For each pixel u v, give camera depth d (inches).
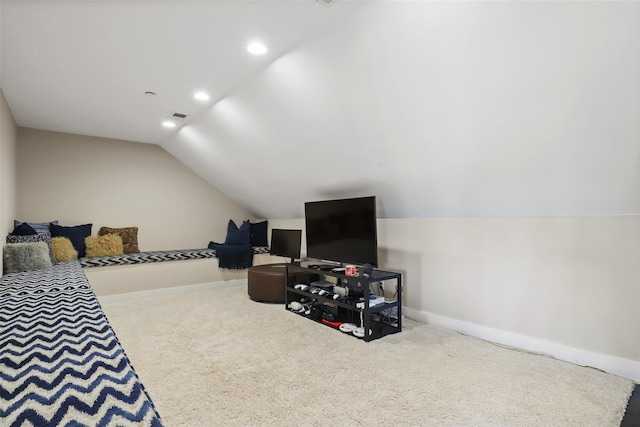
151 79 113.0
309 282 154.6
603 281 84.5
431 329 116.8
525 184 91.7
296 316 133.0
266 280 154.8
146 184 203.3
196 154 190.7
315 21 81.1
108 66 104.0
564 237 91.0
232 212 233.3
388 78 87.3
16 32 85.4
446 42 72.7
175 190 212.8
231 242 211.2
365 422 63.2
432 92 84.2
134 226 198.1
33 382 37.5
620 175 75.1
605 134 70.4
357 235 125.0
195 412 66.7
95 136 187.6
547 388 75.1
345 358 92.0
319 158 133.1
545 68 66.9
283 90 110.5
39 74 109.3
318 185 152.7
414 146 102.1
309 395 73.0
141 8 76.3
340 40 84.7
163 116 151.5
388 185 125.3
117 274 167.9
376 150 112.3
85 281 101.3
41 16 78.8
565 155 78.9
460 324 114.2
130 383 37.9
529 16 61.5
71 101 133.0
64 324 59.2
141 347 100.9
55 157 177.3
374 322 120.4
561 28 60.4
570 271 90.0
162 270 179.9
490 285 106.4
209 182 223.8
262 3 74.6
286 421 63.7
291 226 208.4
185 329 117.4
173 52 95.5
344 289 125.8
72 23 81.7
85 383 37.5
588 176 79.7
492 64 71.6
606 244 84.0
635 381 78.4
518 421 63.1
